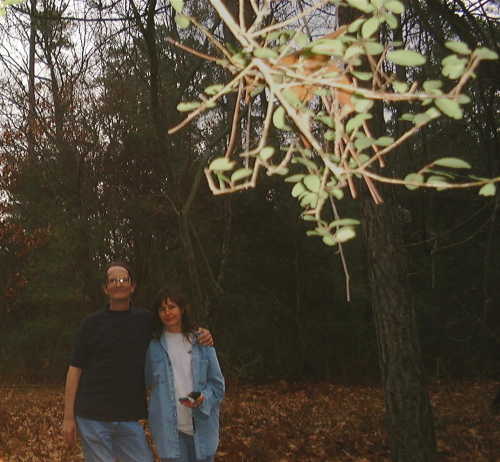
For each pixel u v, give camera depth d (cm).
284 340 2112
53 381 2127
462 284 2014
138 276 2059
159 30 1520
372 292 714
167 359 484
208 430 486
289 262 2100
